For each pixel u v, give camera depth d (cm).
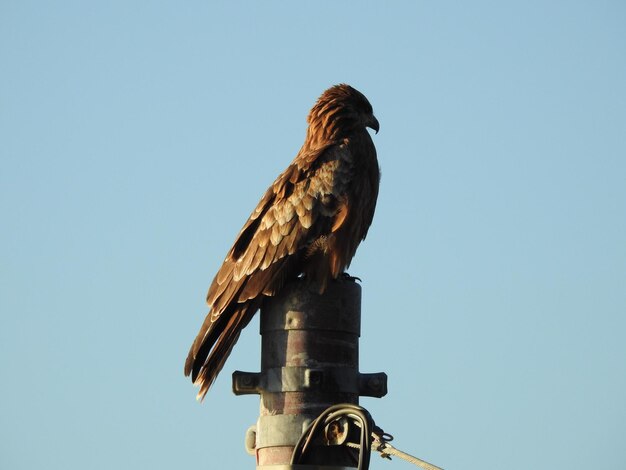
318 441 1041
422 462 980
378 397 1125
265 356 1127
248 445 1152
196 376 1330
